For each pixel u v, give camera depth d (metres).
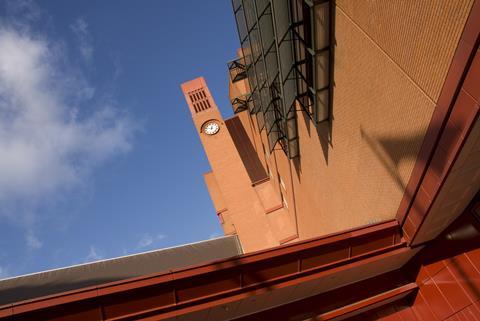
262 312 12.46
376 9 9.51
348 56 11.41
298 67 13.34
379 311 13.73
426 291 12.94
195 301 10.16
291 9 11.65
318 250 11.67
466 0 6.88
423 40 8.30
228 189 29.31
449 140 8.59
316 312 12.93
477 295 11.00
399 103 9.92
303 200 22.45
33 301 8.55
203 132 31.67
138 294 9.55
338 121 13.64
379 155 11.76
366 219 14.24
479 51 7.04
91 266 26.14
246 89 28.62
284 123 18.38
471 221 11.17
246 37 16.97
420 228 11.42
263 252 10.98
